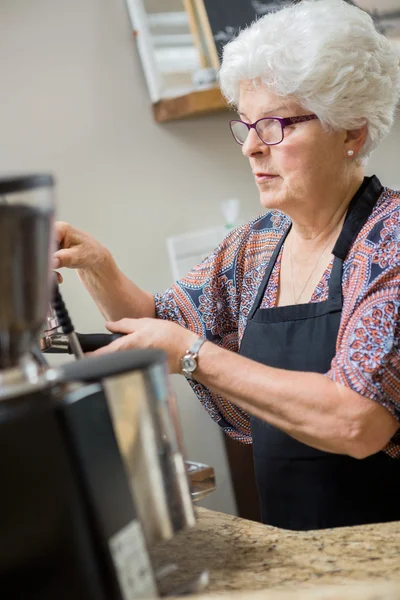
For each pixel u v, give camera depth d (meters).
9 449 0.80
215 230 2.85
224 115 2.88
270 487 1.57
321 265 1.57
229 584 1.00
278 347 1.55
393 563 0.98
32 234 0.79
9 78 2.52
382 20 2.83
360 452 1.32
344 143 1.51
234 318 1.83
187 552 1.12
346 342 1.34
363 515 1.47
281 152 1.49
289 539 1.12
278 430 1.53
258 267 1.74
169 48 2.69
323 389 1.31
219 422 1.83
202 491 1.23
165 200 2.79
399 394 1.31
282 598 0.77
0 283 0.78
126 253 2.74
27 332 0.83
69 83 2.61
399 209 1.47
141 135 2.74
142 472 0.87
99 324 2.67
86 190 2.66
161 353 0.92
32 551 0.81
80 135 2.64
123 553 0.85
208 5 2.68
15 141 2.54
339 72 1.40
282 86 1.42
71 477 0.81
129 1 2.66
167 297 1.89
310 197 1.51
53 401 0.81
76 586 0.82
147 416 0.88
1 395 0.83
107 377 0.85
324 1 1.49
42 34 2.56
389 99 1.50
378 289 1.36
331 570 0.99
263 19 1.51
